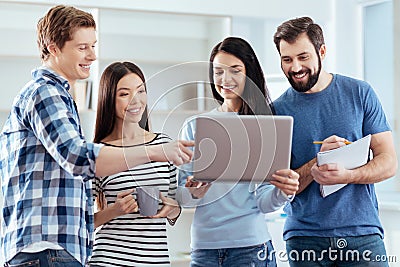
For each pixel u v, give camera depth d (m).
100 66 4.32
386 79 4.54
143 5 4.41
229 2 4.66
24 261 2.13
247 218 2.66
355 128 2.88
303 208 2.89
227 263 2.65
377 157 2.88
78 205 2.18
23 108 2.14
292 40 2.82
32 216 2.13
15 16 4.31
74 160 2.01
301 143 2.89
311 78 2.85
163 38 4.57
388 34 4.52
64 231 2.15
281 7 4.80
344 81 2.93
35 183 2.14
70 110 2.14
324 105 2.89
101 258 2.55
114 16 4.41
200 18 4.56
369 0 4.62
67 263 2.16
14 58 4.24
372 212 2.90
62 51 2.24
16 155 2.17
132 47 4.47
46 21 2.25
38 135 2.09
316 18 4.88
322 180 2.75
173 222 2.47
